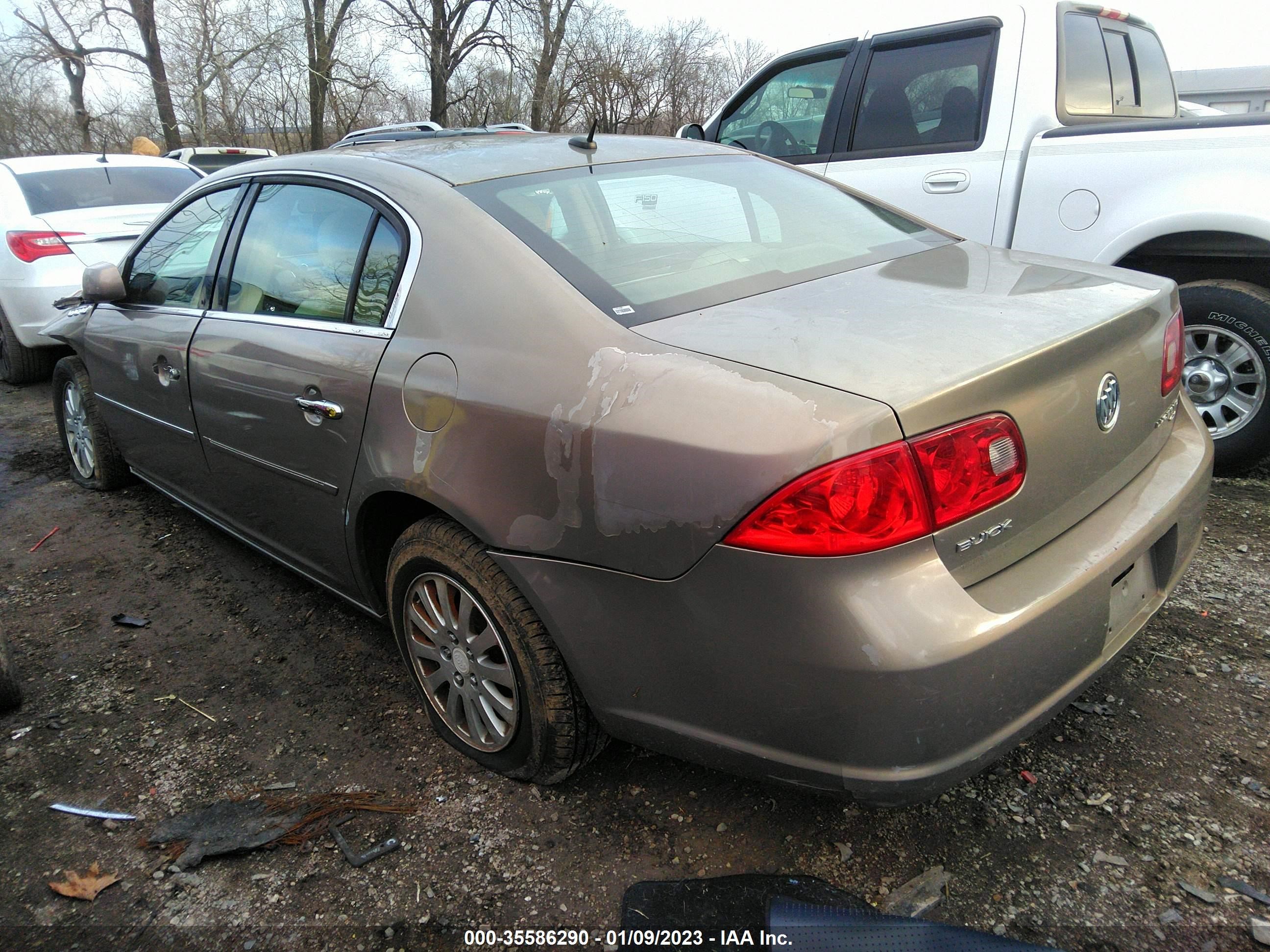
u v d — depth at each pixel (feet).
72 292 21.16
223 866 6.89
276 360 8.69
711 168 9.36
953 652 5.08
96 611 11.07
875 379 5.34
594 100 75.41
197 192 11.41
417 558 7.51
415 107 86.63
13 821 7.48
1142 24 16.19
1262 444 12.09
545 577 6.39
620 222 7.84
